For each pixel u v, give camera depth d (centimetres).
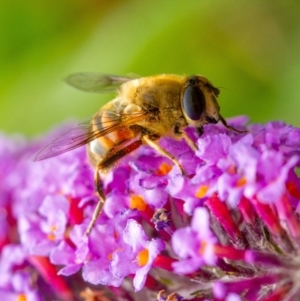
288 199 9
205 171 9
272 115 14
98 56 14
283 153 9
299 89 14
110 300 10
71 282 11
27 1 15
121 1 15
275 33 14
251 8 14
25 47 15
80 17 15
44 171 11
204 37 14
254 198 9
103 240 10
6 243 12
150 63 14
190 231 9
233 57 14
